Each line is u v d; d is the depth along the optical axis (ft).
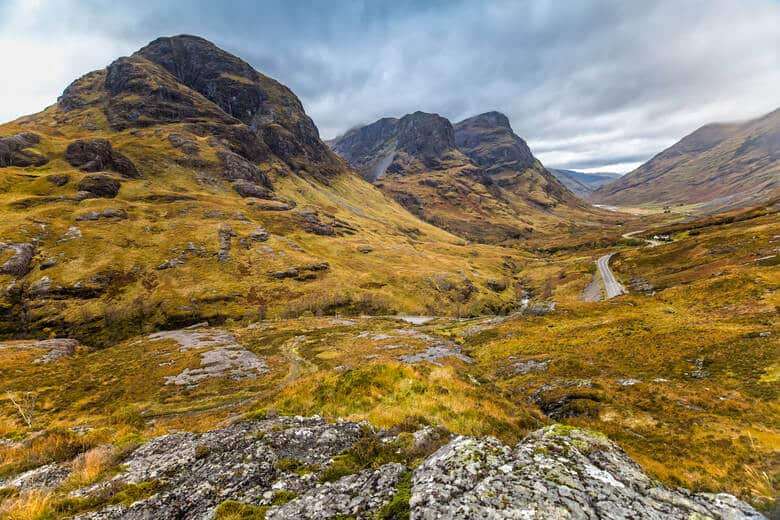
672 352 143.13
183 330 385.91
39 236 490.49
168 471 34.99
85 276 445.37
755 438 74.18
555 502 22.99
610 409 103.55
